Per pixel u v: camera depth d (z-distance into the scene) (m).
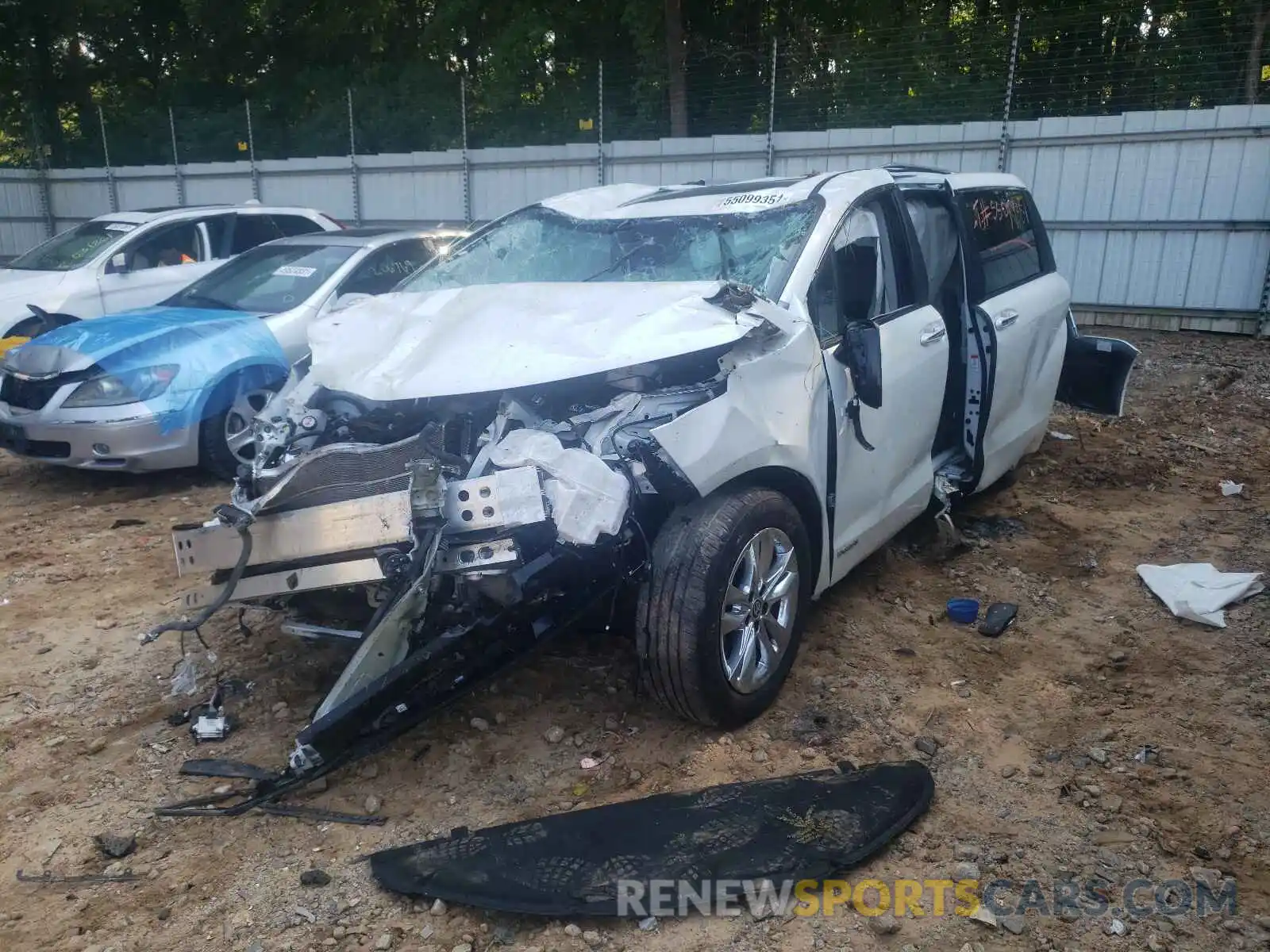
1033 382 5.74
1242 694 3.80
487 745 3.52
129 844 3.01
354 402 3.71
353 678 3.00
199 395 6.38
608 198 4.96
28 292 8.89
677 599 3.26
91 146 25.86
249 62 25.22
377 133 22.08
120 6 23.78
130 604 4.77
